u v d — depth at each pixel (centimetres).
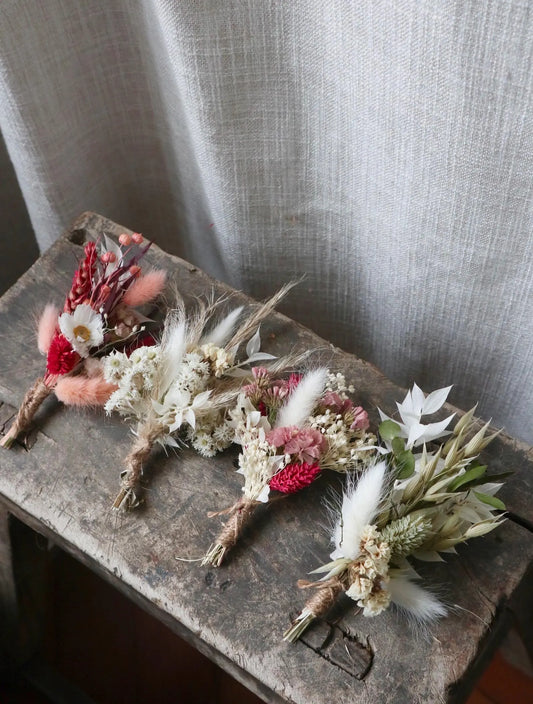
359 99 58
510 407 73
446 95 53
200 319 58
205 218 76
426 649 50
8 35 62
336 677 50
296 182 66
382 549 49
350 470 55
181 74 61
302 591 52
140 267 63
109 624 86
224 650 51
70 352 56
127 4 64
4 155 78
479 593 52
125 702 84
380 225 65
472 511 52
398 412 58
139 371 55
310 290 75
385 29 52
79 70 67
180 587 52
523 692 83
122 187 78
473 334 68
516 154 54
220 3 56
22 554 70
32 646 81
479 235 60
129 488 55
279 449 54
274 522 54
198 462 56
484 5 48
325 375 56
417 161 58
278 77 60
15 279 91
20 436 57
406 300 68
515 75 50
